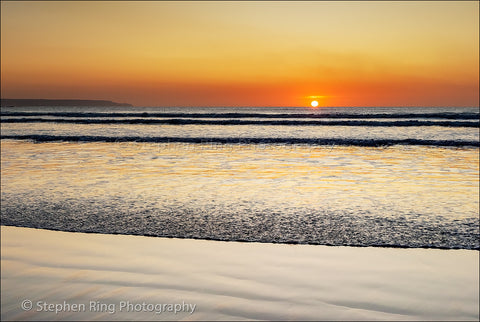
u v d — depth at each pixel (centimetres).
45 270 402
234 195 771
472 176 984
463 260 434
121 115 4609
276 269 408
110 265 416
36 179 939
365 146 1652
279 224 574
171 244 487
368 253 457
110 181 915
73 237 514
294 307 329
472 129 2527
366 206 684
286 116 4203
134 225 568
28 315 315
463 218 607
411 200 729
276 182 906
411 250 466
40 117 4303
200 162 1222
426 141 1709
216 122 3080
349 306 331
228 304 333
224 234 527
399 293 355
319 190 819
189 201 720
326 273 398
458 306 331
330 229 550
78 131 2444
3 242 492
